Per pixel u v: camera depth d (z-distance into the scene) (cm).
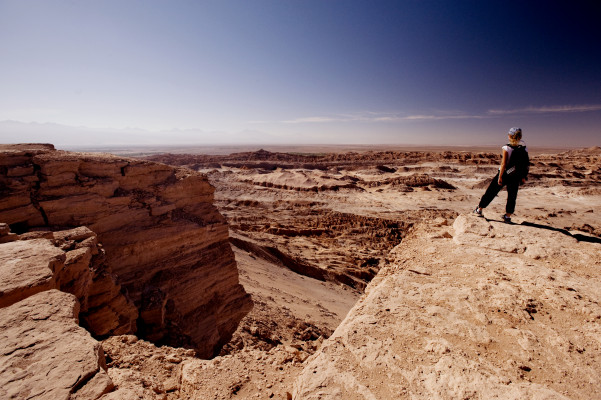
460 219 611
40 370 302
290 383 444
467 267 447
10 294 421
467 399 247
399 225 4225
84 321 691
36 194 838
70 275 639
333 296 2202
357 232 4038
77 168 935
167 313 998
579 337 306
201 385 441
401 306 372
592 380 259
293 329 1379
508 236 522
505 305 357
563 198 5381
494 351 297
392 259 512
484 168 8656
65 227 842
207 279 1173
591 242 505
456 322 338
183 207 1210
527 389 247
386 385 271
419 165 10006
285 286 2012
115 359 564
